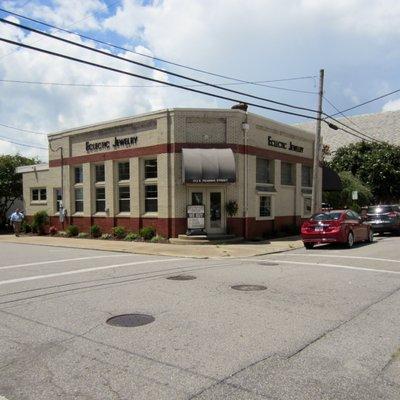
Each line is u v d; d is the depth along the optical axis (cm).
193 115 2212
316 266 1298
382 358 548
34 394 453
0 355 565
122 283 1030
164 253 1750
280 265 1339
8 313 766
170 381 480
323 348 582
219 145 2225
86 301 846
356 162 4050
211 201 2253
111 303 827
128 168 2478
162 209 2250
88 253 1783
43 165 3131
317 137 2306
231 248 1914
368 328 670
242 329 662
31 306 813
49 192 2989
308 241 1830
